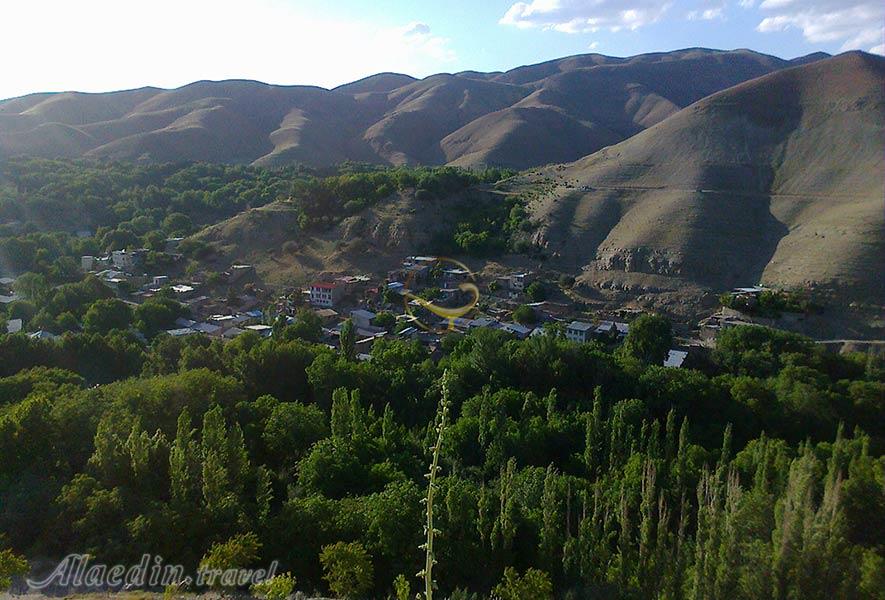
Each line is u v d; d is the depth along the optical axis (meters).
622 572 28.11
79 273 108.00
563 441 47.22
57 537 28.94
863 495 31.42
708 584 24.70
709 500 31.72
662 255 104.75
